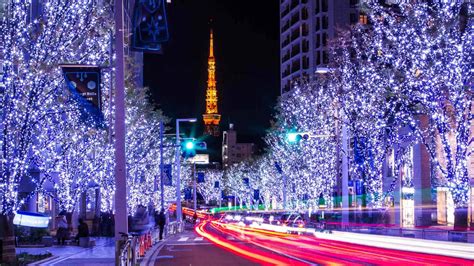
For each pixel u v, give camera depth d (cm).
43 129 3312
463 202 3219
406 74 3194
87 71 1914
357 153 4225
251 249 3094
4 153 2594
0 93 2798
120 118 1788
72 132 3575
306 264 2181
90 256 2541
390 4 3741
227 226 7081
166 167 5638
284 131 6738
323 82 5888
